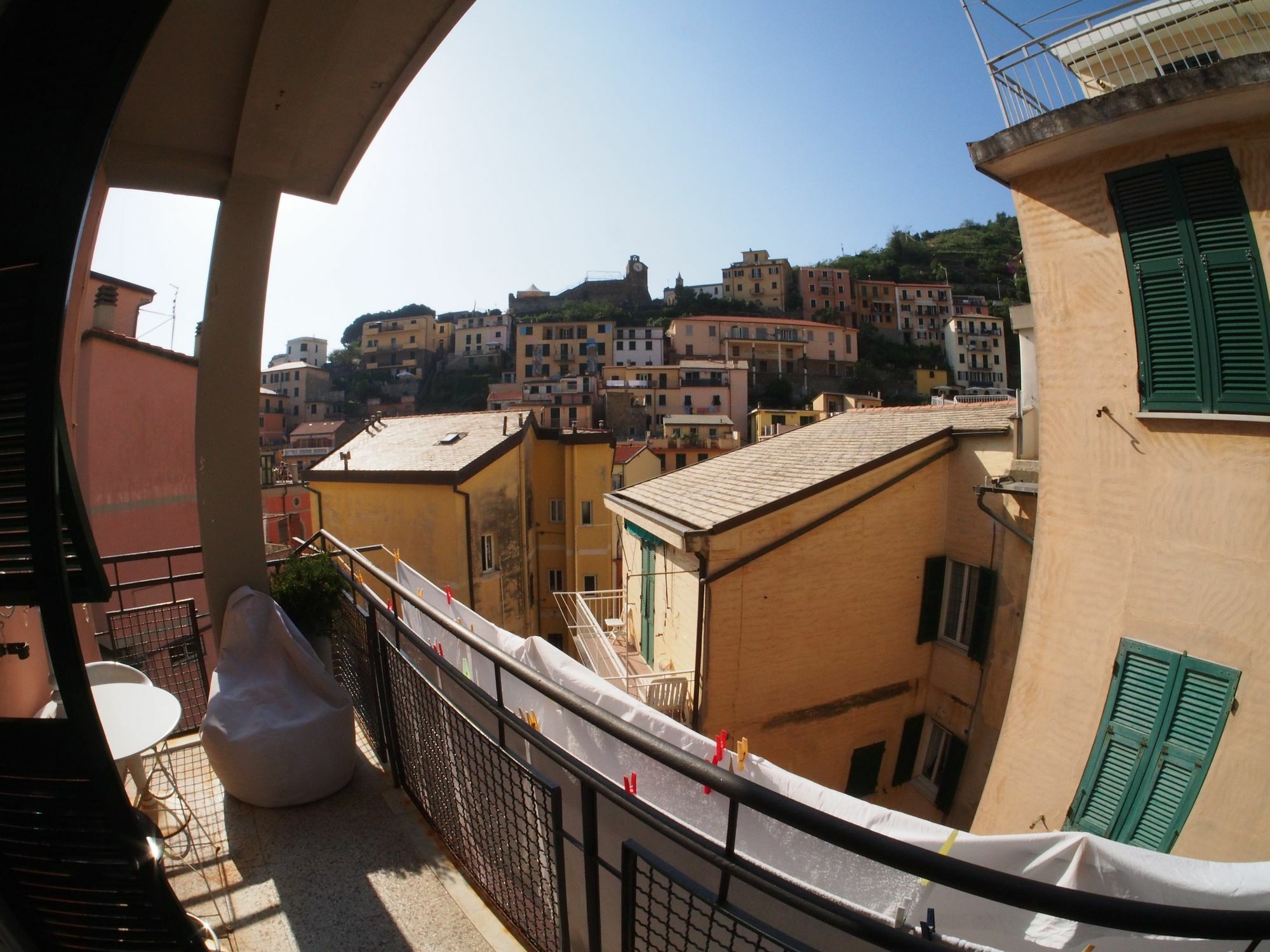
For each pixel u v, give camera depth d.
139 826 1.46
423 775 2.93
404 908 2.45
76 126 1.12
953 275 94.81
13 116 1.13
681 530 8.08
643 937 1.87
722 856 1.53
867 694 8.88
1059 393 5.18
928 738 9.31
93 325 12.48
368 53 2.86
